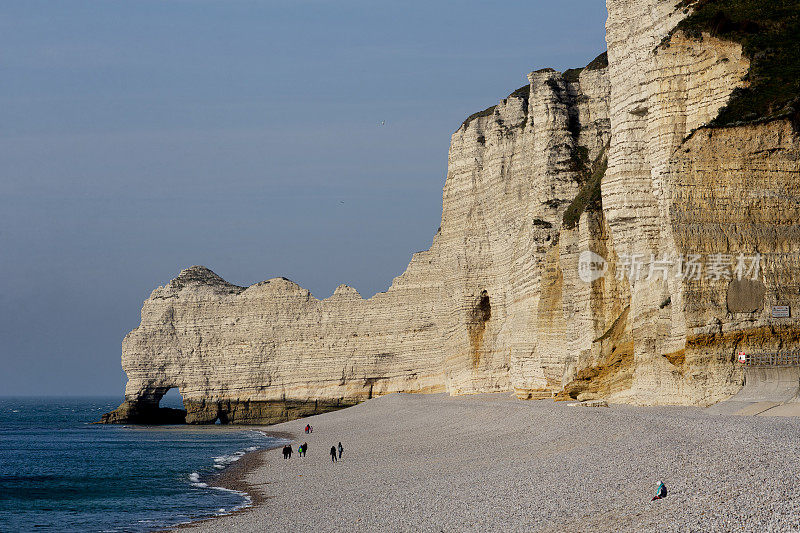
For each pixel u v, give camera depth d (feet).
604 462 107.04
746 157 143.43
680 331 147.02
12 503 144.36
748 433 107.65
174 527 113.60
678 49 159.84
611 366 188.55
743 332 141.28
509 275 289.74
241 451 238.68
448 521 90.27
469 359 312.50
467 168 342.64
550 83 266.36
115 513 130.62
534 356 244.01
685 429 119.03
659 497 84.89
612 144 185.26
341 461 174.60
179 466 202.59
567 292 212.43
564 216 224.53
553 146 258.16
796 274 141.69
